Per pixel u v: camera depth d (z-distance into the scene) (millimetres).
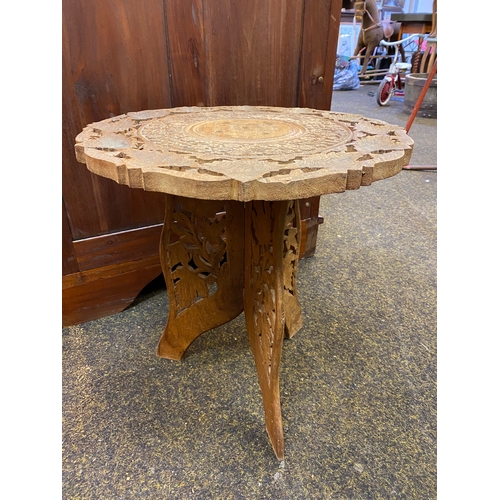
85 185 1197
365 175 645
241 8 1188
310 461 904
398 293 1522
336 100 4762
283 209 765
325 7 1304
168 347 1186
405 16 4871
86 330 1314
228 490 844
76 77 1070
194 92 1237
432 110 3924
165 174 610
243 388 1096
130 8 1057
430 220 2133
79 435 957
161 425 984
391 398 1069
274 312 849
